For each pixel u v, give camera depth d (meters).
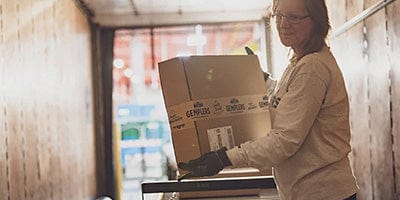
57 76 4.27
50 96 3.99
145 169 6.58
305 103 1.46
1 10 2.85
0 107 2.76
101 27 6.10
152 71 6.46
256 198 2.52
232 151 1.51
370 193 2.59
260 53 5.96
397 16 2.10
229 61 1.73
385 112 2.30
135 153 6.63
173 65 1.69
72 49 4.93
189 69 1.68
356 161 2.86
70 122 4.72
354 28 2.80
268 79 1.86
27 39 3.39
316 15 1.51
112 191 6.09
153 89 6.58
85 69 5.58
